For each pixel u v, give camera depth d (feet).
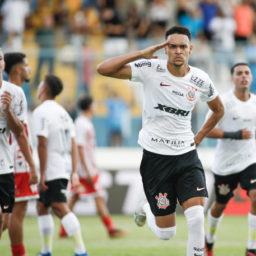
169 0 188.14
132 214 153.07
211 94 64.90
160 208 63.52
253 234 81.87
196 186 61.52
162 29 184.55
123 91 154.81
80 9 185.06
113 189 153.58
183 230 123.75
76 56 152.97
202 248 59.57
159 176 63.46
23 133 64.44
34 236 114.21
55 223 142.92
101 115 154.10
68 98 150.30
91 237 112.78
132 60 61.57
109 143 154.81
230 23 184.14
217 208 85.40
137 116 155.53
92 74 153.07
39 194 80.07
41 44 162.71
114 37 180.55
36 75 151.02
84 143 110.73
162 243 102.78
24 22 182.09
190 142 64.08
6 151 62.44
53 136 79.36
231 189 86.22
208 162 152.56
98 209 111.55
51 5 190.49
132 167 154.10
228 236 113.09
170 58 61.52
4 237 114.11
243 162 83.82
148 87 62.85
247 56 156.56
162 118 63.00
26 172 72.64
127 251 92.27
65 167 80.23
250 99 86.63
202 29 185.06
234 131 86.12
